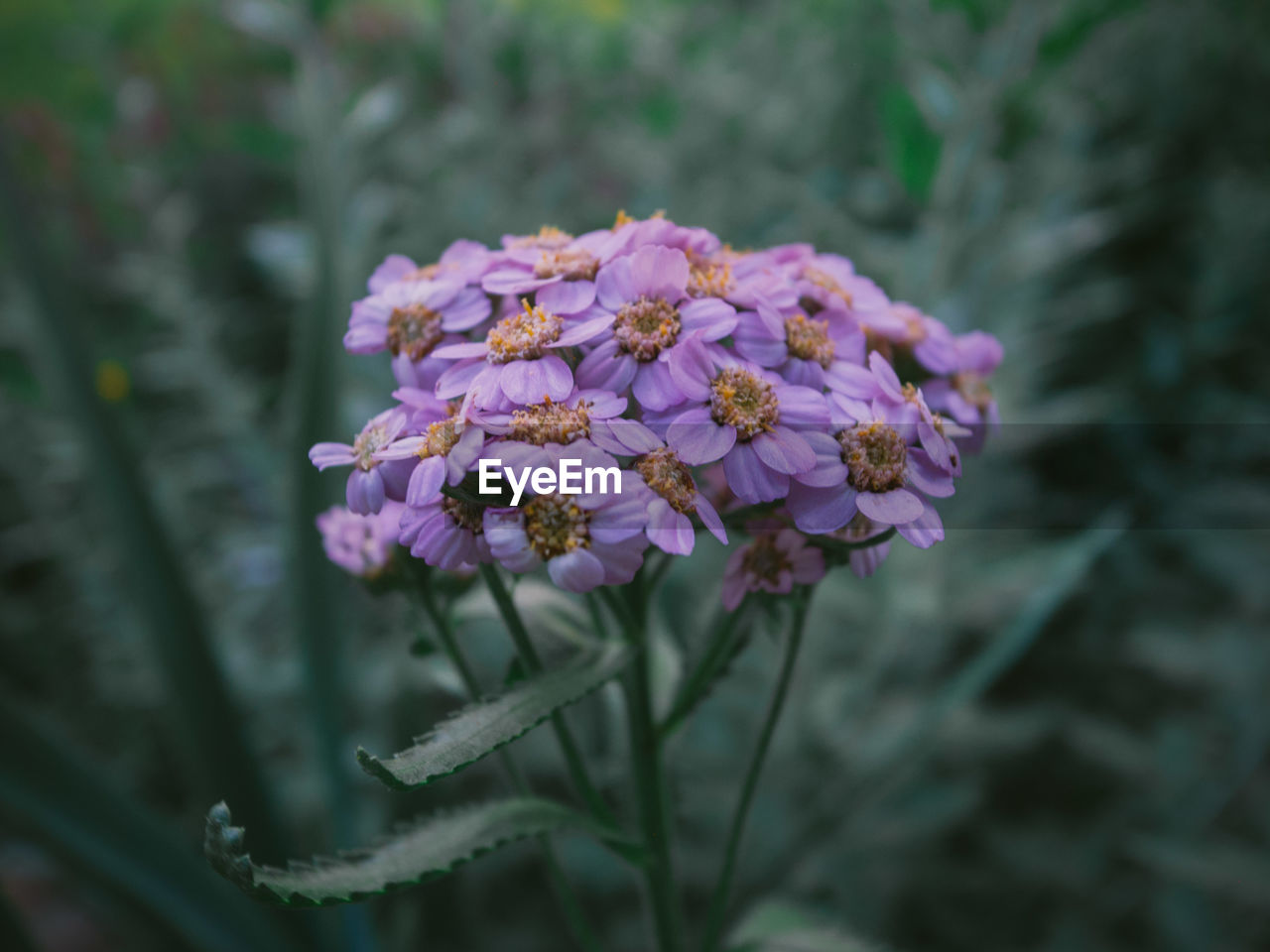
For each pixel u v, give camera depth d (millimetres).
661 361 117
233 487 404
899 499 115
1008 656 207
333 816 237
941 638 307
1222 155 480
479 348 118
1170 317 438
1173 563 377
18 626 369
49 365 250
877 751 274
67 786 216
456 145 363
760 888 212
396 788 101
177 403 428
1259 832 297
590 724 211
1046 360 342
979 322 296
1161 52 491
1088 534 207
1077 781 322
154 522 242
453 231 349
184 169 481
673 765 152
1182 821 294
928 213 308
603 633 144
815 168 377
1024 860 295
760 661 273
